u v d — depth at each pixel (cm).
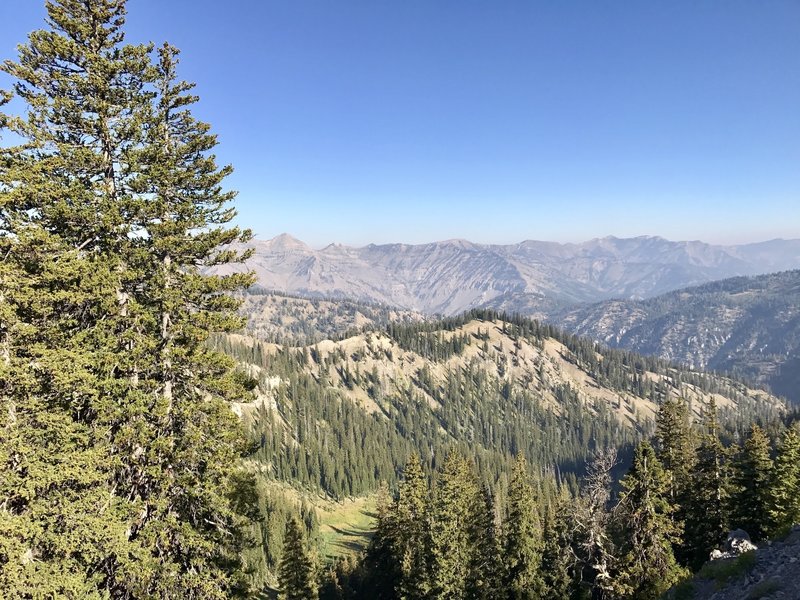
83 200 1650
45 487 1334
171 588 1638
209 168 1933
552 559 4003
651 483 3108
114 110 1716
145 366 1650
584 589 3809
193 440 1736
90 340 1605
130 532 1584
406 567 4162
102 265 1595
